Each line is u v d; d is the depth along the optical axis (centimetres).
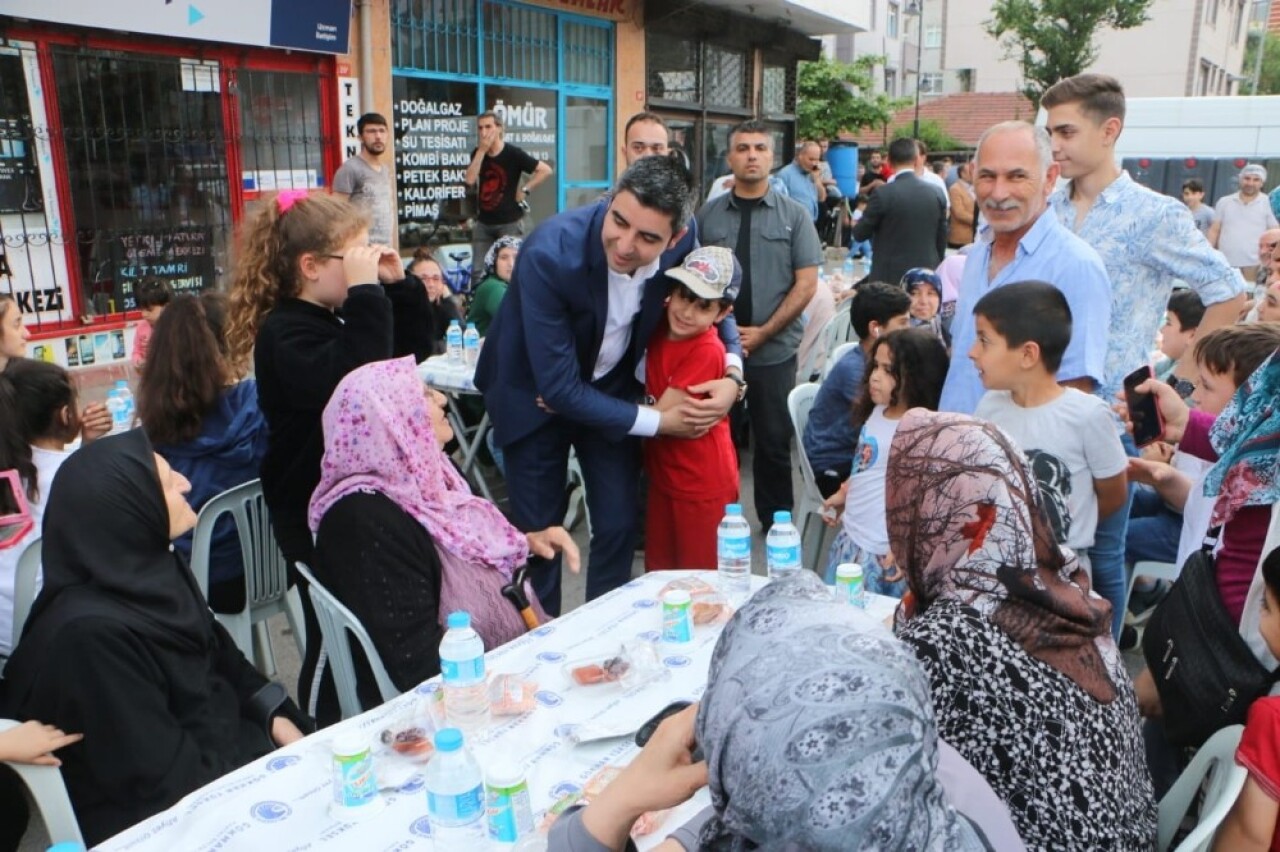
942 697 137
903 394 314
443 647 195
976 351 262
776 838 96
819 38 1468
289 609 329
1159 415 262
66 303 574
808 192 868
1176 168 1112
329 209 273
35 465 276
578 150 1009
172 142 618
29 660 201
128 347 608
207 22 609
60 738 195
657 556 340
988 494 146
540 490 321
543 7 912
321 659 258
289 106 690
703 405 304
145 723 199
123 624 200
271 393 270
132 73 589
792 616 107
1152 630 225
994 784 135
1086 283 270
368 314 268
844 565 242
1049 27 2077
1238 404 225
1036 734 135
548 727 191
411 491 238
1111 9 2025
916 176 680
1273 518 202
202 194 641
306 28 671
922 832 96
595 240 281
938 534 151
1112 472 260
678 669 214
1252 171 988
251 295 282
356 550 228
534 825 159
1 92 528
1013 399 267
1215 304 304
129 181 597
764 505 468
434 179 832
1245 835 168
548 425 314
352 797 164
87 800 202
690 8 1098
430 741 183
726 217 449
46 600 207
